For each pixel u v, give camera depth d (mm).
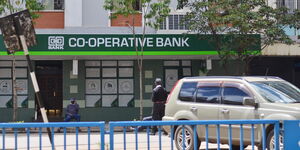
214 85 13555
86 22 27375
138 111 27469
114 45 25281
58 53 25047
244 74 24219
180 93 14312
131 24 27203
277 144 8867
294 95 12852
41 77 27891
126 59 27531
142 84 27547
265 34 23062
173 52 25344
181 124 8469
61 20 27344
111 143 7973
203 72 27672
